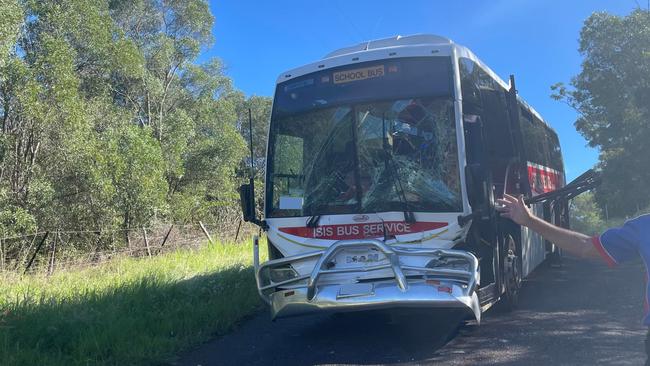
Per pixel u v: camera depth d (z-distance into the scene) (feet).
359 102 22.88
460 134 21.27
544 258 40.06
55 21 63.10
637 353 19.40
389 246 20.40
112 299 27.68
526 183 28.63
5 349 19.57
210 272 38.24
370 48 25.41
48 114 58.29
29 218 54.80
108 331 22.02
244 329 25.73
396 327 24.70
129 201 67.77
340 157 22.66
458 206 20.72
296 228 22.65
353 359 20.06
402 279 19.74
